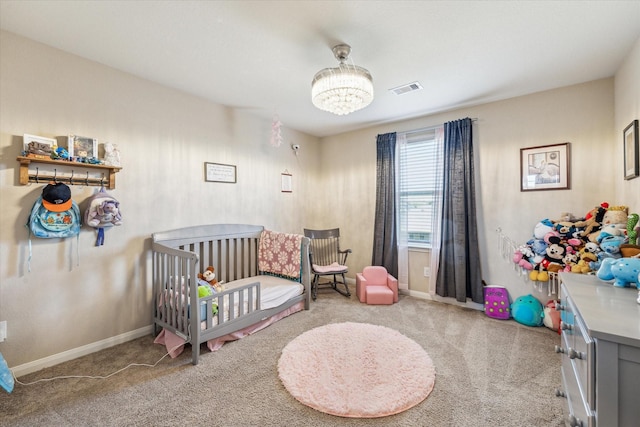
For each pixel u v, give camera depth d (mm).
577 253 2465
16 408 1604
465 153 3191
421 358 2100
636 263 1360
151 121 2613
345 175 4391
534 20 1763
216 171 3156
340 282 4340
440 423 1495
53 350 2055
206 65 2338
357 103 2066
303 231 4355
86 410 1593
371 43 2018
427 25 1815
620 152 2324
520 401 1659
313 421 1517
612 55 2162
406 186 3766
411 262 3736
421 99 3035
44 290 2020
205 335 2162
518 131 2965
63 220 2051
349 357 2113
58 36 1934
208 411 1590
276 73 2477
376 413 1546
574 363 1226
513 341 2404
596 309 1108
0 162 1847
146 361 2109
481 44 2029
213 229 3062
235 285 3008
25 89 1939
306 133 4418
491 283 3133
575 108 2670
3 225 1858
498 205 3086
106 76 2324
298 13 1698
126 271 2438
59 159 2002
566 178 2699
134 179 2492
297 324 2789
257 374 1944
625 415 877
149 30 1870
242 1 1595
